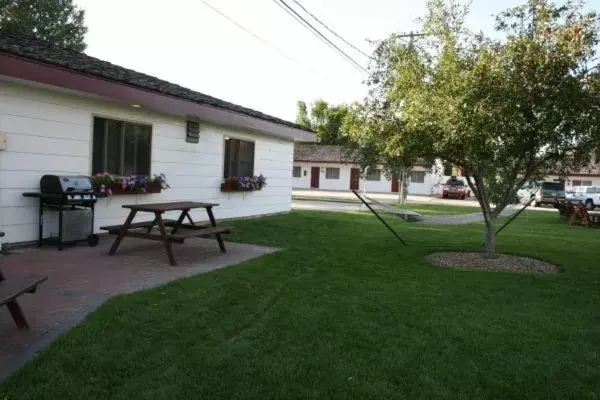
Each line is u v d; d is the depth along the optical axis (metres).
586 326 4.57
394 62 7.59
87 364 3.29
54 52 8.35
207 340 3.85
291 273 6.43
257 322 4.34
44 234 7.70
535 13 6.70
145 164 9.81
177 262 6.88
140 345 3.66
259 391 3.05
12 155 7.20
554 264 7.98
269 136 14.36
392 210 9.66
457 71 6.48
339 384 3.19
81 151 8.31
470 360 3.67
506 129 6.57
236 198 12.97
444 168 8.00
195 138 11.16
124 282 5.59
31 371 3.14
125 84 7.98
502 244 10.20
